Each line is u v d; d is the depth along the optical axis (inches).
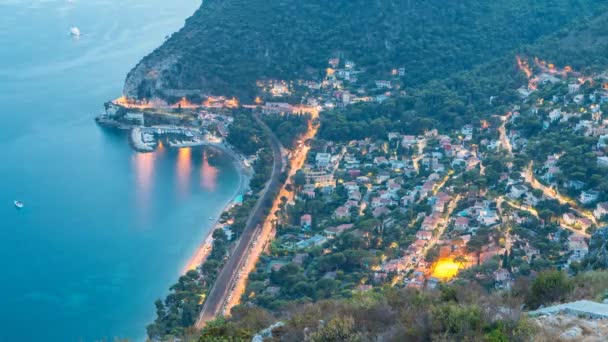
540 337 2134.6
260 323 2994.6
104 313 6648.6
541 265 6171.3
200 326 5753.0
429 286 5984.3
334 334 2460.6
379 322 2549.2
